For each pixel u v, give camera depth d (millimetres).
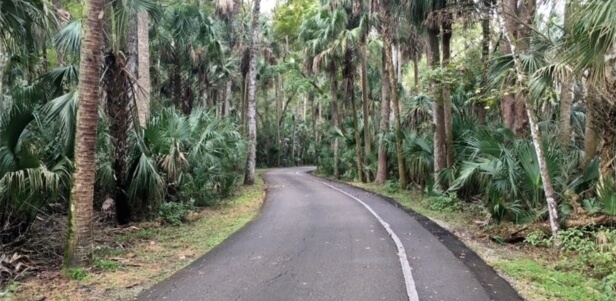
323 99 41062
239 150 20234
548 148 9586
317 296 5496
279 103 58312
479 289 5762
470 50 12078
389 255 7660
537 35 9781
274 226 10828
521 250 8359
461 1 11727
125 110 10211
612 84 7355
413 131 19750
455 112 16938
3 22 8016
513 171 10008
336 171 32531
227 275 6465
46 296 5578
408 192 19328
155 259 7609
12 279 6176
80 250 6652
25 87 8750
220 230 10422
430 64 16734
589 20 6180
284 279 6234
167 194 12758
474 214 12406
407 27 18953
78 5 15922
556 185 9469
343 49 24625
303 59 31266
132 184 10352
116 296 5617
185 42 27078
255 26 25266
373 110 33406
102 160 10094
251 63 25219
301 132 64750
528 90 8516
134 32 14633
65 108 7648
